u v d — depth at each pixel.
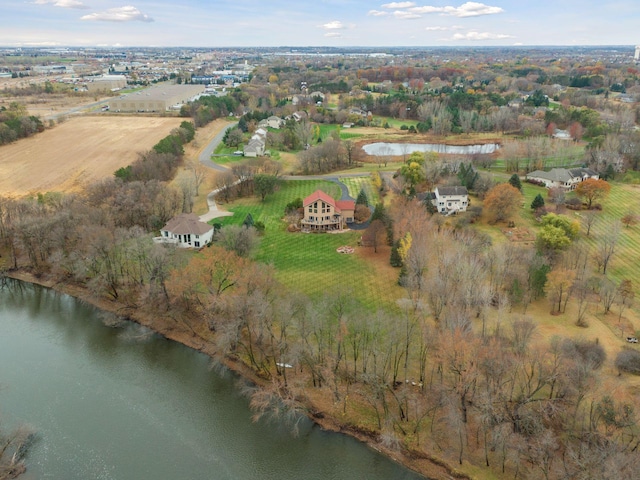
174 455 69.19
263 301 82.25
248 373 84.69
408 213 127.06
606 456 56.62
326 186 175.62
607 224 141.50
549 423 67.06
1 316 103.44
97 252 104.75
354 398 77.19
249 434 73.06
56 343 94.50
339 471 66.81
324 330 85.31
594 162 191.75
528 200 161.12
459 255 99.31
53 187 169.62
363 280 110.81
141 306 102.69
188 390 82.00
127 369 87.12
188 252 120.62
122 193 136.25
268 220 146.62
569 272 96.62
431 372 79.25
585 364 70.38
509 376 74.56
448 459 66.38
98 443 70.94
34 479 64.75
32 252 120.06
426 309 94.25
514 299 98.00
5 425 73.12
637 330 90.75
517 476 62.62
